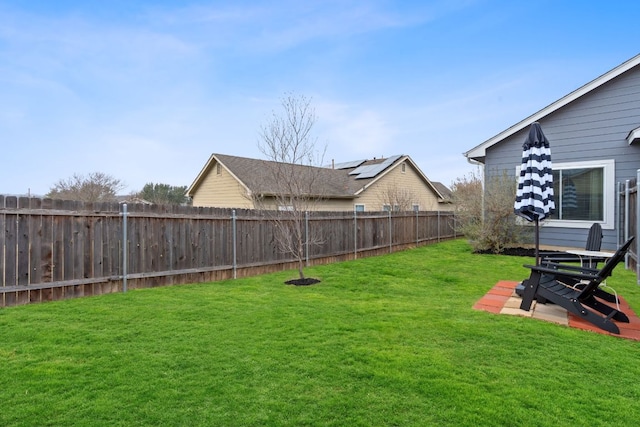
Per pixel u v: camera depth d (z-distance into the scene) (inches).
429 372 123.8
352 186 823.1
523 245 450.9
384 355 137.5
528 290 192.7
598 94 392.5
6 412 100.5
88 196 931.3
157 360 133.6
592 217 396.8
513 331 164.1
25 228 213.8
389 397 108.8
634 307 203.3
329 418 99.0
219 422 97.0
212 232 300.2
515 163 454.9
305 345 147.8
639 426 94.1
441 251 475.5
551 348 145.2
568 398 107.3
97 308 203.5
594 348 145.6
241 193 633.0
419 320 179.8
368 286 268.7
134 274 257.4
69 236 229.6
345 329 167.6
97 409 102.3
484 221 449.7
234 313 194.1
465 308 203.5
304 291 252.5
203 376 121.6
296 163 335.6
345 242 411.8
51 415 99.3
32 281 215.3
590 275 176.6
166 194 1362.0
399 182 916.6
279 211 347.9
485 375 122.1
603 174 389.7
